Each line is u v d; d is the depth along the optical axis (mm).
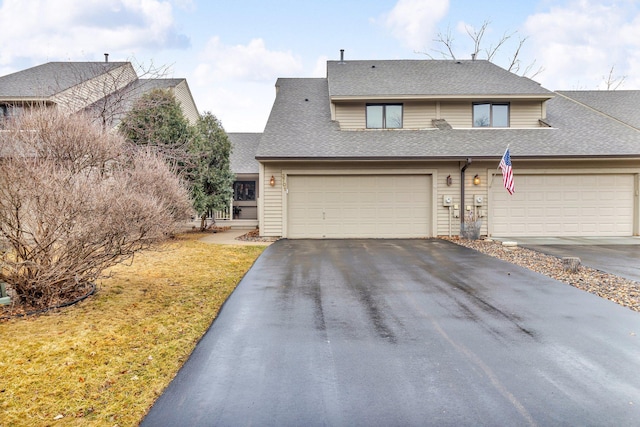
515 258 9617
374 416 3012
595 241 12602
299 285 7023
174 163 12828
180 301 5922
